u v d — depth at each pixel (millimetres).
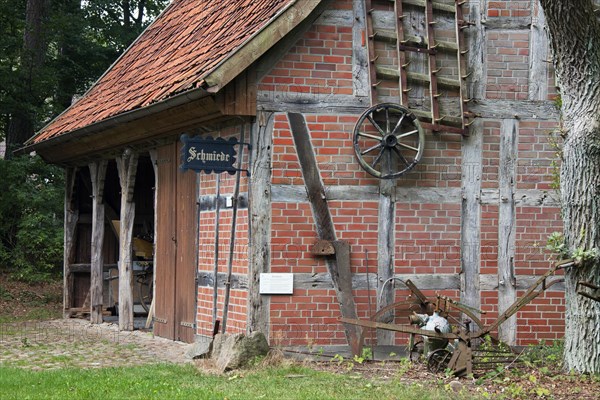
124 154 14891
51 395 9016
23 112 24031
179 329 13383
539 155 12062
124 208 14922
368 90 11680
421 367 10898
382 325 11008
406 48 11719
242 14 12773
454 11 11953
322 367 11016
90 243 17703
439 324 11000
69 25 25891
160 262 14094
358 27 11695
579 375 10086
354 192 11648
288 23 11148
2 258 23641
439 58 11914
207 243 12516
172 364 11125
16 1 24922
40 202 23297
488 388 9594
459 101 11930
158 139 13914
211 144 11211
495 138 12016
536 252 12008
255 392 9188
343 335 11555
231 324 11836
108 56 30156
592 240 10180
